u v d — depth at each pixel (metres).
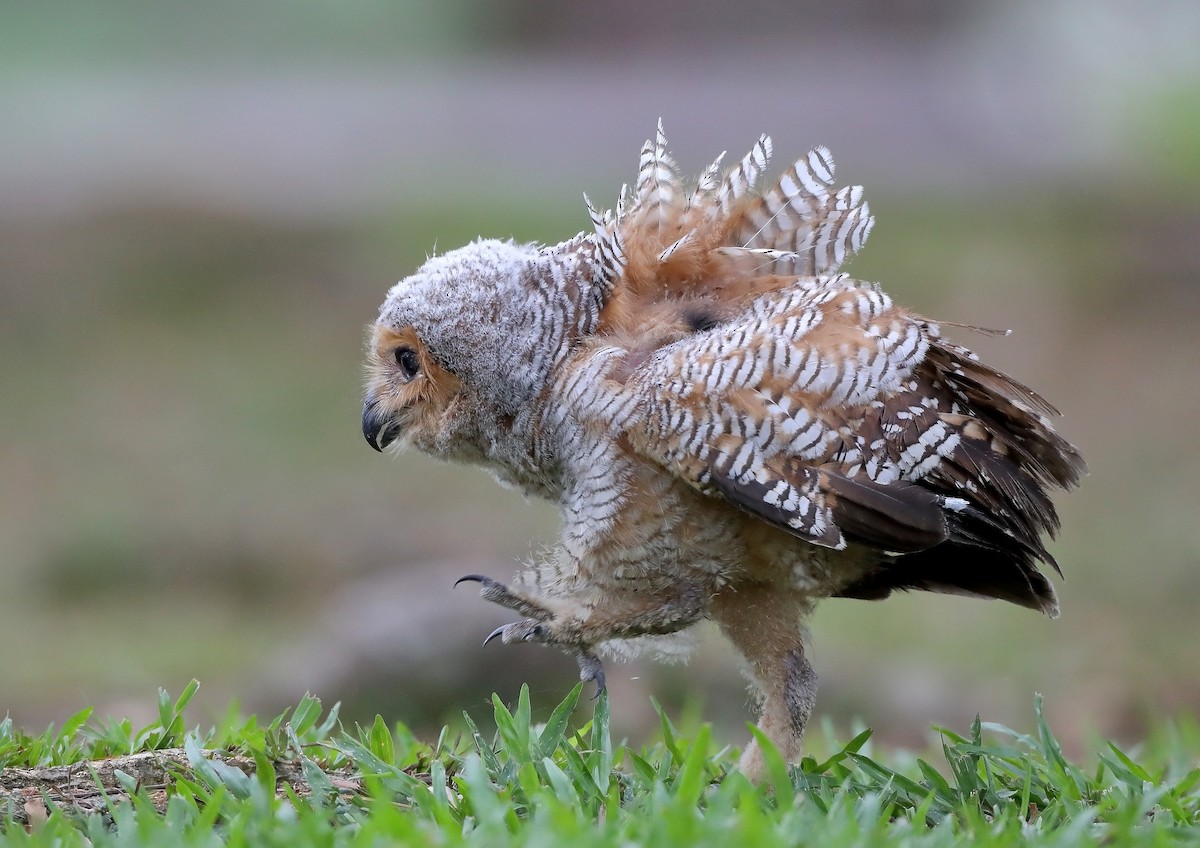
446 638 11.82
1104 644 14.57
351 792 6.01
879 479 6.61
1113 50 41.97
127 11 43.72
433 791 5.87
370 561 16.98
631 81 37.84
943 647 14.54
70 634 15.31
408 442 7.75
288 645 14.59
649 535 6.81
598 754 6.14
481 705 11.70
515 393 7.15
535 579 7.20
